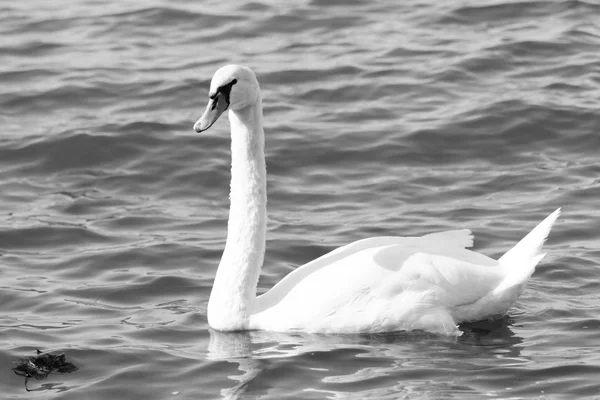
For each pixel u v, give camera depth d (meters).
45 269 14.84
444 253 12.81
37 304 13.64
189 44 23.30
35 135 19.34
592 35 22.47
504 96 20.00
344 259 12.80
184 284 14.27
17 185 17.88
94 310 13.46
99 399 11.15
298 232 15.83
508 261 12.98
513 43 22.11
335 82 21.03
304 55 22.34
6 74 21.95
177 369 11.72
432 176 17.77
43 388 11.40
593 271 14.20
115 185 17.89
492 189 17.22
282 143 18.75
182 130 19.42
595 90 20.19
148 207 17.05
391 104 20.16
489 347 12.11
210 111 12.42
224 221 16.47
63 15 25.08
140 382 11.48
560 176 17.48
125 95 20.97
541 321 12.81
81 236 15.90
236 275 12.77
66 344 12.35
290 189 17.41
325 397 10.95
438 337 12.43
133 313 13.38
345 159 18.34
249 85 12.57
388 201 16.94
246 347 12.24
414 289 12.47
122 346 12.28
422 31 23.17
